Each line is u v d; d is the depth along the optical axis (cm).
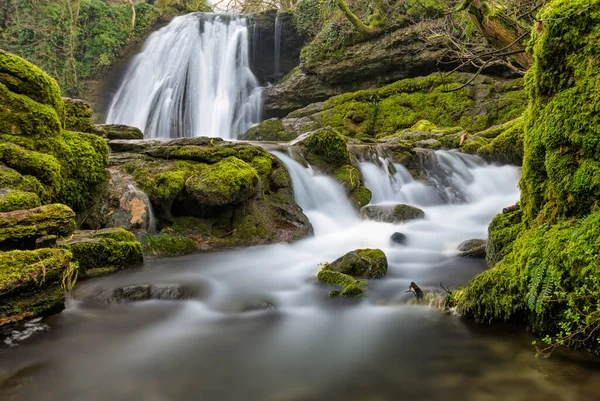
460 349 334
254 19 2488
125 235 570
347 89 2117
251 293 481
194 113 2306
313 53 2130
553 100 351
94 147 650
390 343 354
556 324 311
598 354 287
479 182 1203
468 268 555
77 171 608
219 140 860
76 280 486
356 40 2016
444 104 1772
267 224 743
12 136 535
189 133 2291
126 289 460
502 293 354
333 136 981
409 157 1178
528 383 280
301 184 894
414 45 1862
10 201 430
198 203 693
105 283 487
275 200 808
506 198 1093
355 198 927
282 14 2456
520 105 1603
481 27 621
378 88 2009
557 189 343
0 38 2320
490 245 489
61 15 2389
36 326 376
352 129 1894
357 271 525
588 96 320
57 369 312
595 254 278
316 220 830
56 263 399
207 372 311
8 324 368
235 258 620
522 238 378
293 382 297
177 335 374
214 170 709
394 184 1095
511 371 296
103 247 531
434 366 312
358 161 1086
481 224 845
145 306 439
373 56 1966
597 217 296
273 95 2283
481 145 1348
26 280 374
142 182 682
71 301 436
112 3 2784
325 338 367
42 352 336
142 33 2614
